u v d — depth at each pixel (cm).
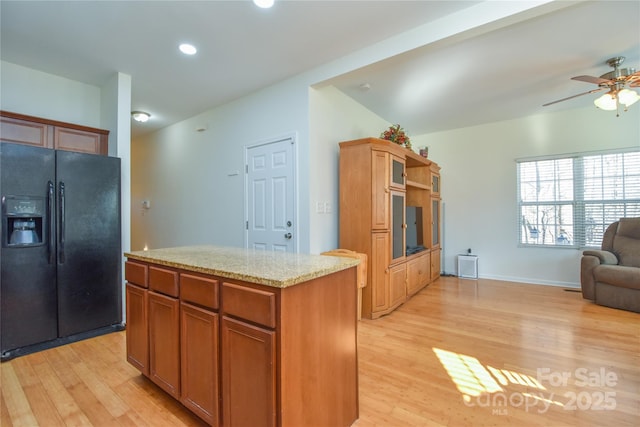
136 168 591
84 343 266
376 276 330
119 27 248
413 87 369
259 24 246
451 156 562
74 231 271
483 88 374
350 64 294
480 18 224
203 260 176
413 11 232
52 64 308
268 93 366
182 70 324
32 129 296
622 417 166
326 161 354
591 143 445
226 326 141
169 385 174
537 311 348
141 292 197
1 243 233
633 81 291
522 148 497
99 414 170
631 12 230
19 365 226
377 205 334
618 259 387
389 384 201
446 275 550
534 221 491
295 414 127
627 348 250
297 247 334
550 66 317
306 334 134
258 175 378
